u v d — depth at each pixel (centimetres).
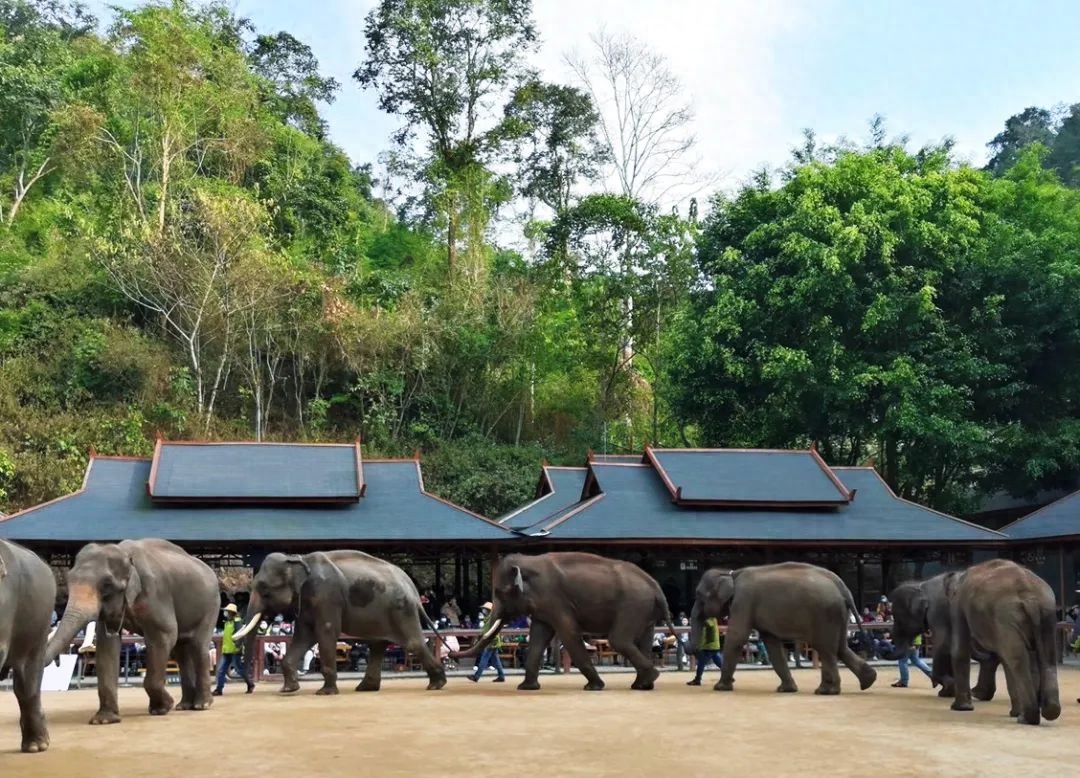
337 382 4328
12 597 996
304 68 5712
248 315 3850
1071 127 6588
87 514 2364
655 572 3194
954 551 2750
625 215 4438
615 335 4494
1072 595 3050
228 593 2814
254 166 4588
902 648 1869
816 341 3488
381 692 1777
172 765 986
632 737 1168
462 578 3872
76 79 4631
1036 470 3353
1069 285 3416
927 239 3434
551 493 3081
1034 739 1155
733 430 3819
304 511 2475
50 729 1262
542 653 1823
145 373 3809
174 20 4272
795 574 1756
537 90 4922
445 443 4106
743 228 3853
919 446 3469
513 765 978
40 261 4200
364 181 6006
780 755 1038
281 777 919
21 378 3669
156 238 3700
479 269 4612
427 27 4809
